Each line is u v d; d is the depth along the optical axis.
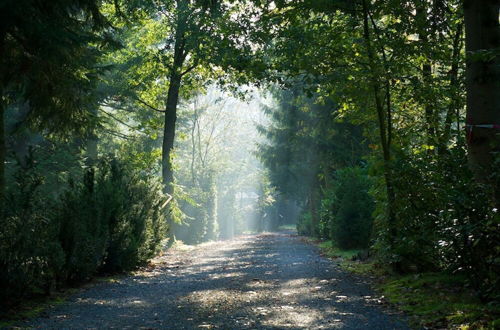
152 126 29.58
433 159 9.38
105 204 12.44
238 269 13.97
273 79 14.55
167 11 25.00
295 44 12.95
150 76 27.88
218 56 20.02
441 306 7.41
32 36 11.86
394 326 6.60
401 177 9.20
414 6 12.26
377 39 12.07
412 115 13.50
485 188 7.30
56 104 13.87
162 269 14.37
